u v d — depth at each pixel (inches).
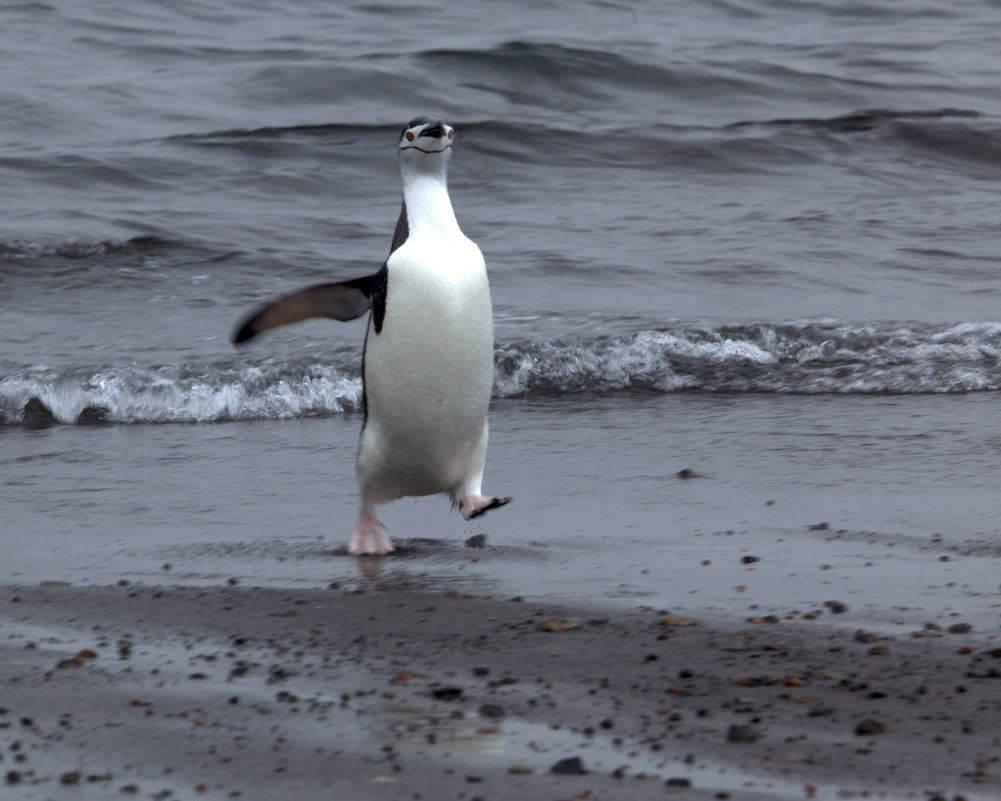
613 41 1728.6
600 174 1235.9
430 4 1897.1
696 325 765.3
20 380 663.1
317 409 667.4
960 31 1865.2
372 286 386.3
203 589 354.9
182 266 914.7
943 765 224.2
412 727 247.1
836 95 1547.7
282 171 1203.9
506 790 217.3
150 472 538.9
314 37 1706.4
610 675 275.6
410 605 335.6
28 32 1640.0
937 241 1010.1
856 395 667.4
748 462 525.7
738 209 1115.9
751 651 289.0
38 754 235.6
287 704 261.1
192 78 1489.9
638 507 457.4
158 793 218.4
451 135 380.2
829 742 235.5
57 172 1154.0
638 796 214.1
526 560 387.2
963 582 345.7
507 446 570.3
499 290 859.4
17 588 357.4
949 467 504.1
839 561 373.4
